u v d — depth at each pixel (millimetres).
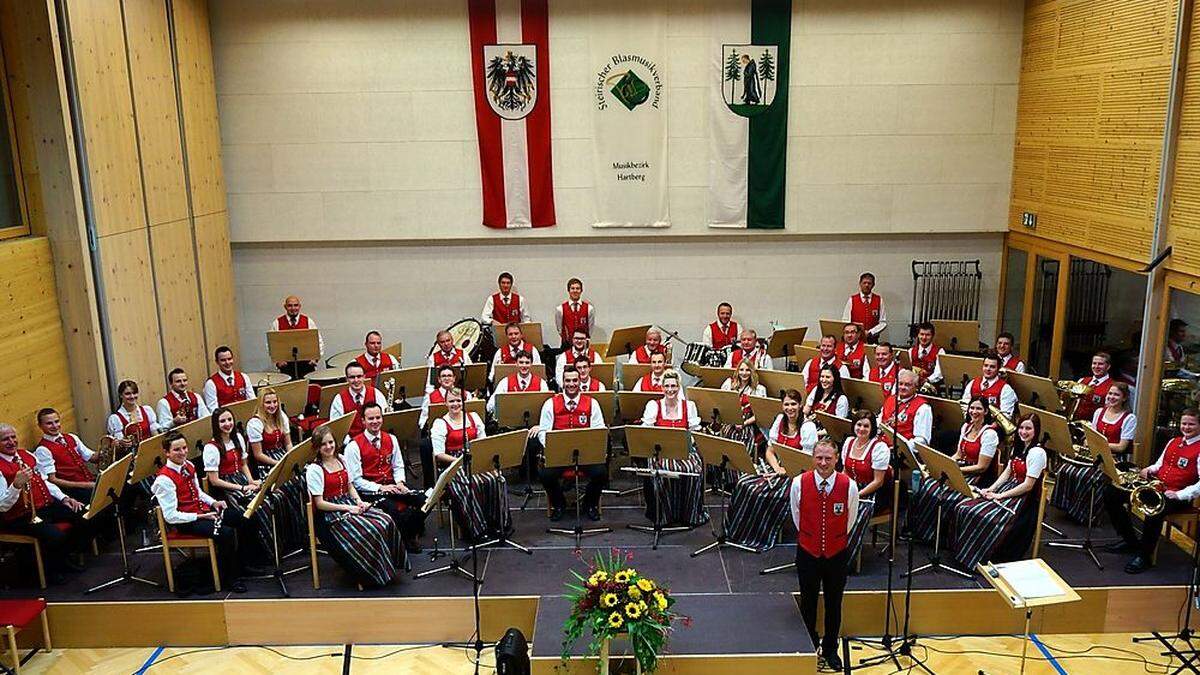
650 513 8375
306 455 7699
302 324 11297
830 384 9086
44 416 7789
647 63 11461
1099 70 9656
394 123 11641
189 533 7160
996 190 11852
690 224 11953
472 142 11695
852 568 7398
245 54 11430
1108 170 9531
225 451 7758
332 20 11367
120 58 9195
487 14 11305
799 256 12133
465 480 7707
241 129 11625
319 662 6938
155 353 9828
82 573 7605
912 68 11500
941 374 10117
